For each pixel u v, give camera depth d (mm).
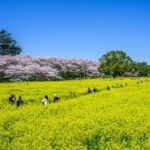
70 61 102188
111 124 21766
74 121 23078
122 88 53719
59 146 17703
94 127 21188
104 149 17188
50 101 40781
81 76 95812
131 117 23953
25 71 84125
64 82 71875
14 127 22344
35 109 29859
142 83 67188
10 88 53469
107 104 32031
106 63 99750
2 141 18875
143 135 19422
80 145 17703
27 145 17609
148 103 32844
